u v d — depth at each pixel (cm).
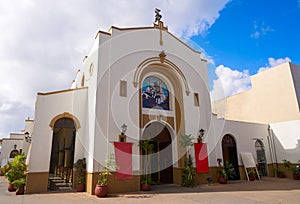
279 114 1738
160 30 1351
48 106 1105
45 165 1038
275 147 1664
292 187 1100
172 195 900
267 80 1870
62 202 777
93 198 851
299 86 1714
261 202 754
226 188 1083
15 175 1002
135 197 864
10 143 2367
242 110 2052
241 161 1475
